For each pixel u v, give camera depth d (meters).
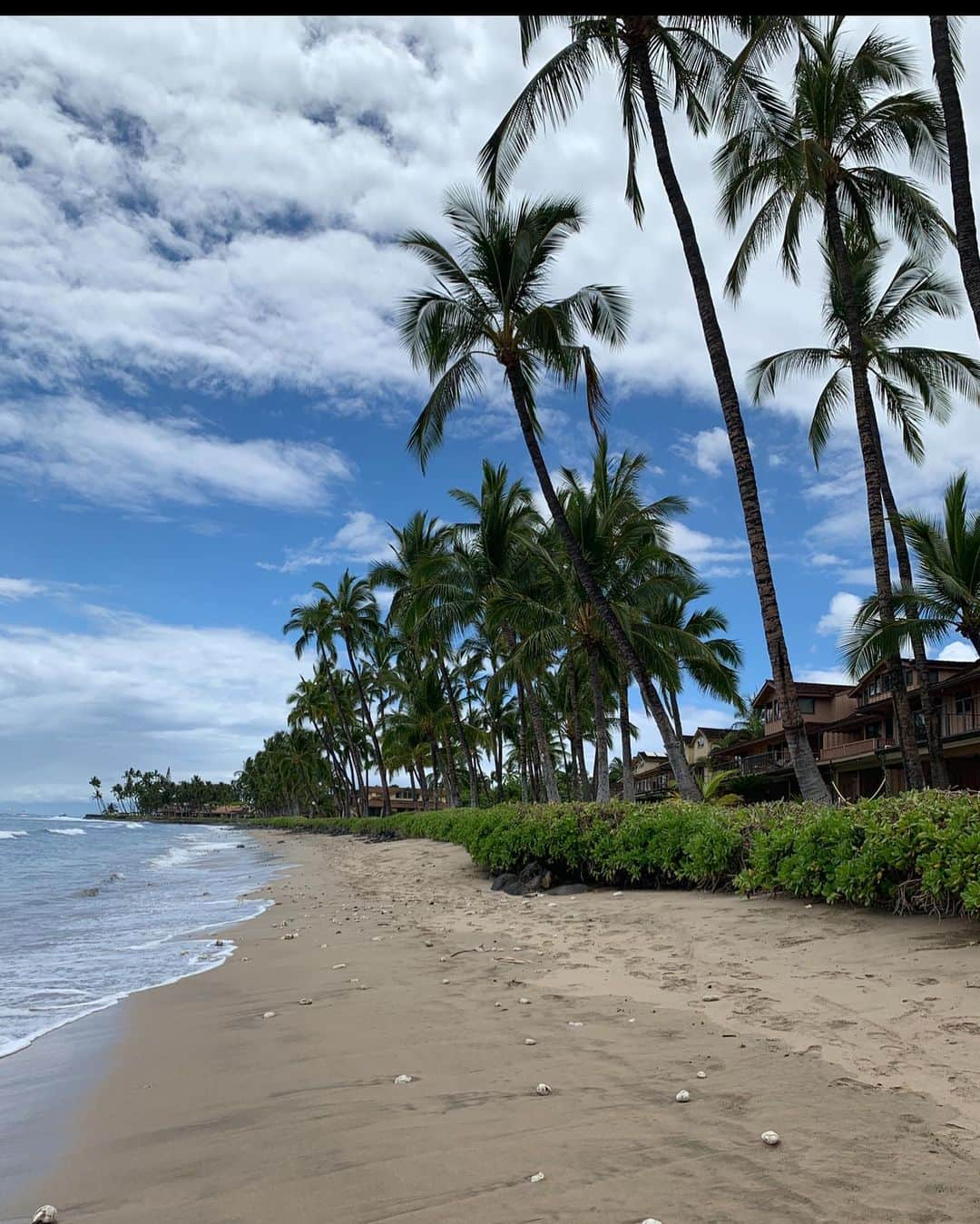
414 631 36.44
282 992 7.87
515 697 52.91
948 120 11.83
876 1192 3.04
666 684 29.83
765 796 38.94
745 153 16.84
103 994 8.31
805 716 43.84
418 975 8.17
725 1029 5.42
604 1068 4.75
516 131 16.19
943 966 6.14
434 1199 3.20
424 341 19.78
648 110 15.60
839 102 17.31
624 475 24.97
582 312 19.56
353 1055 5.41
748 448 14.57
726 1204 3.01
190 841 68.00
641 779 68.25
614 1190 3.17
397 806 108.00
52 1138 4.30
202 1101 4.72
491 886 16.22
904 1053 4.61
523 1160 3.50
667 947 8.46
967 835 7.26
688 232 15.26
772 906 9.51
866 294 21.41
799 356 21.61
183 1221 3.17
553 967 8.12
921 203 17.52
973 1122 3.62
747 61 14.10
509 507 29.41
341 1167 3.57
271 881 23.44
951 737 28.81
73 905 17.41
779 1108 3.93
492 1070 4.86
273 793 130.38
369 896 17.28
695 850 11.51
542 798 47.34
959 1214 2.86
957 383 20.62
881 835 8.09
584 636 23.66
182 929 13.23
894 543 21.83
